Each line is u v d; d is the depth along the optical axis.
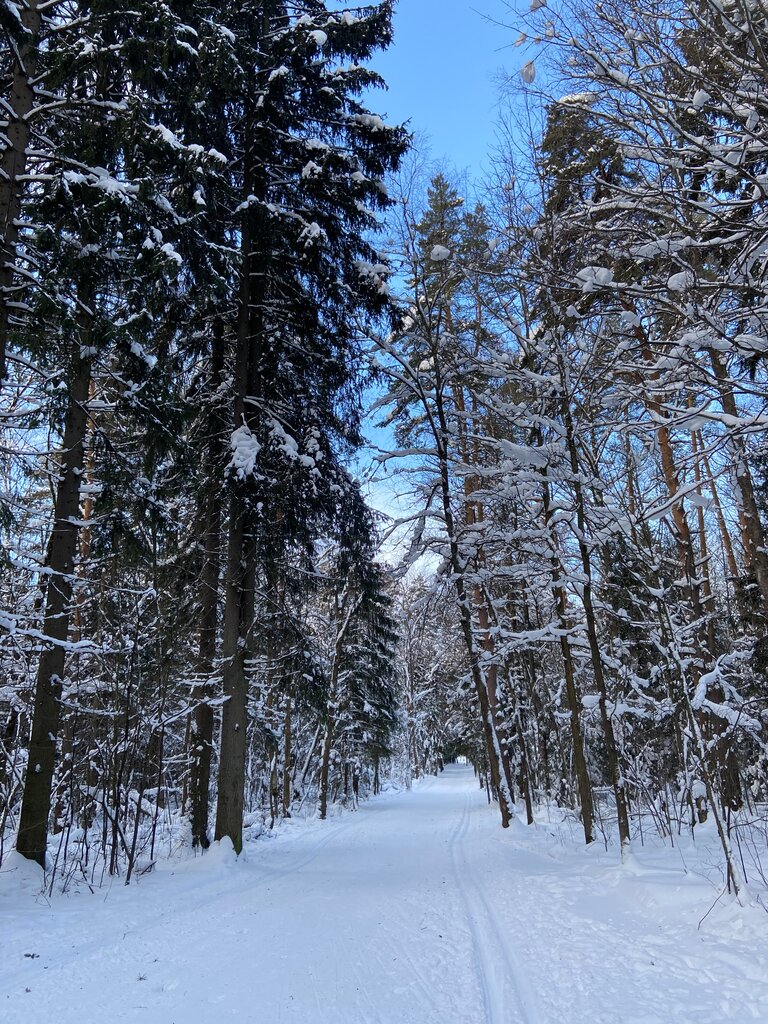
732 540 17.58
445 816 21.41
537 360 11.89
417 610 15.13
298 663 13.47
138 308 9.08
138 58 8.23
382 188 12.53
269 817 21.77
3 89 9.45
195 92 9.33
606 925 5.81
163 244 8.46
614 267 7.34
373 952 5.50
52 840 11.71
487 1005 4.15
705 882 6.48
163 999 4.43
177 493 12.28
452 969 4.94
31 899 7.40
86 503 14.72
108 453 9.45
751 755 12.14
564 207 7.97
